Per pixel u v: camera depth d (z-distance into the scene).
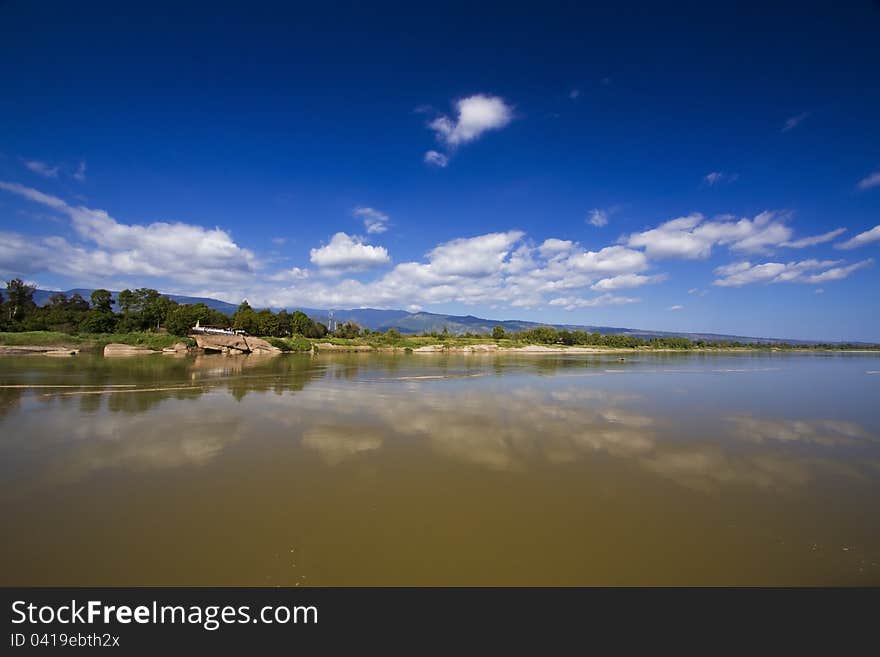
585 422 20.27
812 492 11.80
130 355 62.12
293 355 77.44
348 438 16.70
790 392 32.22
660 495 11.39
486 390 31.75
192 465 13.18
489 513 10.15
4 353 57.78
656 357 98.56
